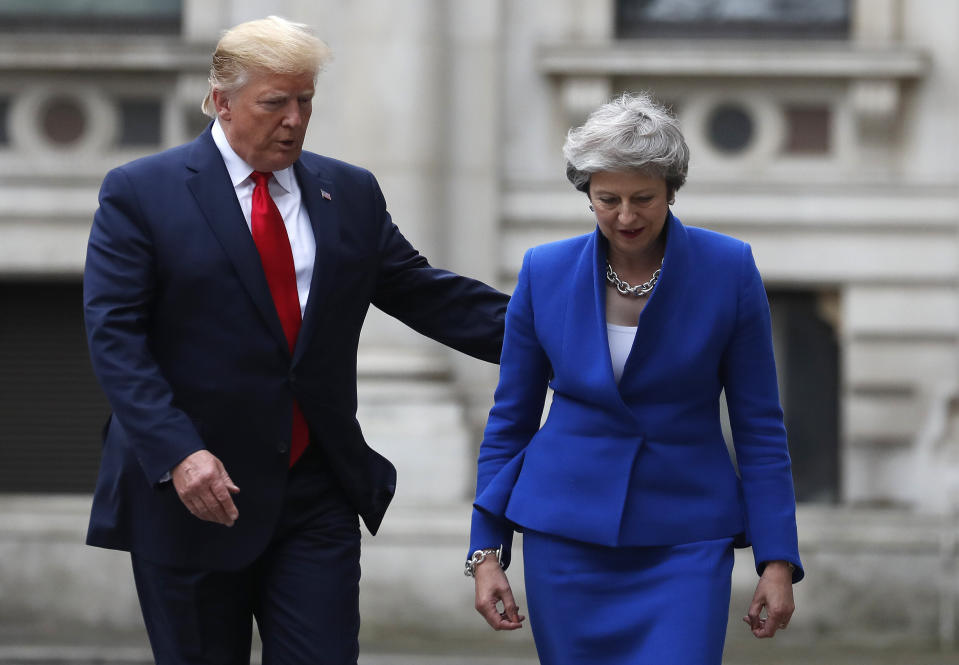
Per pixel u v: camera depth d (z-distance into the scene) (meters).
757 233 39.25
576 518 12.39
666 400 12.46
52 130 40.78
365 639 31.66
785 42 39.44
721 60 38.88
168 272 12.68
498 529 13.13
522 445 13.29
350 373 13.38
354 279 13.31
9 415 40.97
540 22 39.50
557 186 39.09
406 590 32.12
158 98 40.72
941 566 31.36
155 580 12.88
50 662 29.08
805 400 39.84
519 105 39.31
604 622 12.35
